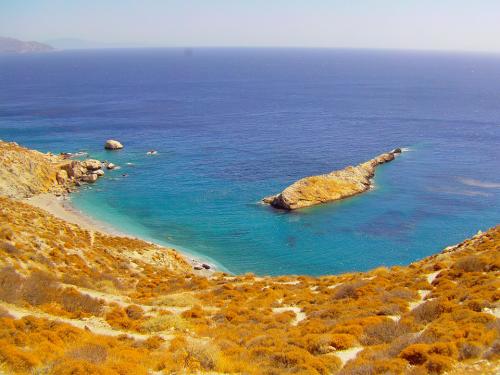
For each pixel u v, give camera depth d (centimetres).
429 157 10244
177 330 2256
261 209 7300
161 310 2633
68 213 6944
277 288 3381
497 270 2667
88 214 6981
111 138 12369
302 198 7400
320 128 13888
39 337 1736
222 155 10606
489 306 1948
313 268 5406
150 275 4072
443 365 1377
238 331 2225
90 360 1548
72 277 3105
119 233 6262
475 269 2759
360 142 11862
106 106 18362
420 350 1483
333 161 10044
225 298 3123
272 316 2519
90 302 2564
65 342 1784
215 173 9200
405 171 9200
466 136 12425
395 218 6825
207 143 11888
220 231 6500
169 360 1642
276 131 13450
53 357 1545
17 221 4109
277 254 5788
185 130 13588
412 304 2389
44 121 14725
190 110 17550
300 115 16350
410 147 11225
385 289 2775
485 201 7425
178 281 3822
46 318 2083
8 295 2273
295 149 11175
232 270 5353
